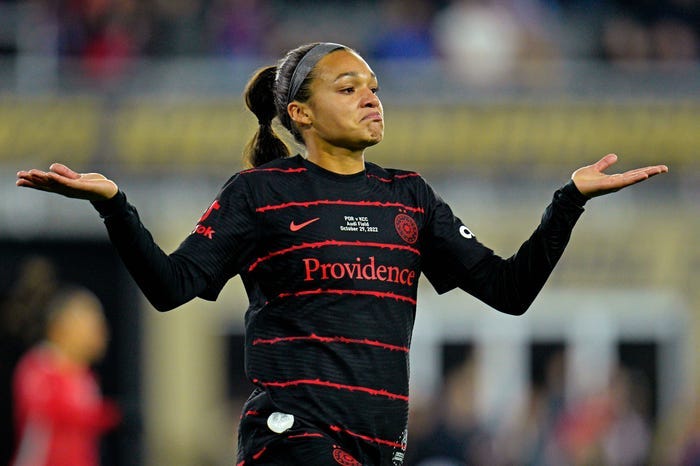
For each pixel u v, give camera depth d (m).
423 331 57.25
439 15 59.19
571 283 57.53
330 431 15.82
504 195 56.62
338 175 16.45
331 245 16.08
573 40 63.19
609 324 57.59
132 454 54.53
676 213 57.53
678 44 59.78
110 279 55.91
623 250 57.53
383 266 16.16
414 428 49.75
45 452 34.72
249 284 16.59
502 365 57.31
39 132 54.94
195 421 55.59
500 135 56.53
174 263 15.74
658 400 57.38
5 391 55.72
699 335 57.50
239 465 16.20
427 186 16.92
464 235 16.88
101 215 15.48
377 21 63.25
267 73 17.84
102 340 36.84
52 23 56.50
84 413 35.31
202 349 55.88
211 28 57.69
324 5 66.75
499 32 58.53
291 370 15.98
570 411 53.34
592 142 56.72
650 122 56.78
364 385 15.91
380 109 16.52
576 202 16.06
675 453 53.91
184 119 55.62
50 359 35.25
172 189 55.44
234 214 16.20
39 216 54.59
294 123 16.91
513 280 16.45
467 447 50.72
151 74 56.00
